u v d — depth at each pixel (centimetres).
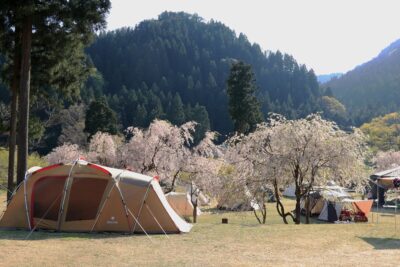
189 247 951
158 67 12619
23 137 1694
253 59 16100
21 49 1755
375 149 7588
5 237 1005
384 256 888
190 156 2580
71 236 1043
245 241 1047
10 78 1872
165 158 2581
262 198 2091
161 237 1076
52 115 6184
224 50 15900
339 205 2494
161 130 2633
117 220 1126
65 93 1961
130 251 888
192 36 16362
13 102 1847
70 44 1820
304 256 877
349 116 13262
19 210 1135
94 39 1878
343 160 1855
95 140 2861
